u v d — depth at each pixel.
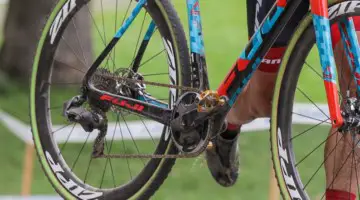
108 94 8.65
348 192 8.13
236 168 9.84
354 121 7.31
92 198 8.83
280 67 7.80
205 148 8.08
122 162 15.76
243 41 25.47
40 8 20.78
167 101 8.84
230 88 8.05
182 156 8.17
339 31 7.62
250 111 9.08
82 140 13.20
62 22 9.12
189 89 8.18
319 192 14.55
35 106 9.27
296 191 7.78
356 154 7.98
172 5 8.45
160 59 19.77
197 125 8.09
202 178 16.64
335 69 7.64
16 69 21.06
